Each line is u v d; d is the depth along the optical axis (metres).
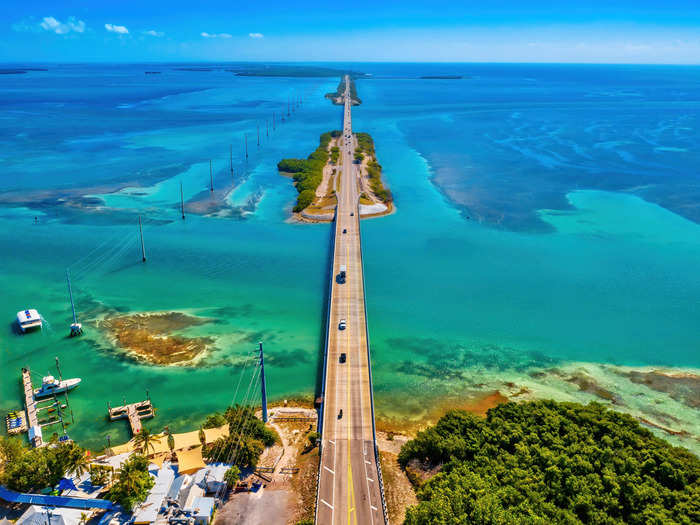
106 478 83.12
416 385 115.88
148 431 90.38
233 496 84.38
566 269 175.25
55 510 77.12
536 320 143.25
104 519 76.94
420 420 105.06
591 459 84.25
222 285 161.00
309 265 177.00
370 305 150.50
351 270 160.88
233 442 90.06
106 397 109.94
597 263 180.12
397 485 86.12
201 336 132.75
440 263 179.50
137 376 116.81
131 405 105.62
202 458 89.12
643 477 80.31
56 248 186.12
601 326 140.50
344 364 115.75
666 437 100.44
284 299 152.88
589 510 74.44
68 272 162.88
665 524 69.81
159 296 153.25
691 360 125.81
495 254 187.38
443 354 127.38
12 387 112.44
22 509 80.25
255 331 135.88
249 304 149.62
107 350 125.94
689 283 165.38
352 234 191.62
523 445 87.38
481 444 89.75
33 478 81.75
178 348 127.44
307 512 81.50
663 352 128.88
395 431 101.56
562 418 94.75
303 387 114.62
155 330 134.88
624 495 76.62
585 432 90.69
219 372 118.88
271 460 92.31
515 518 70.19
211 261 178.88
